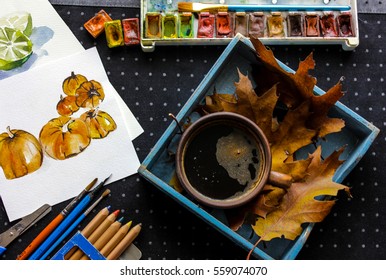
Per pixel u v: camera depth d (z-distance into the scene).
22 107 0.65
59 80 0.66
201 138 0.57
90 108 0.66
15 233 0.64
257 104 0.58
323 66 0.68
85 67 0.66
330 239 0.65
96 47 0.67
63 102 0.66
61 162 0.65
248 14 0.67
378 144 0.67
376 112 0.67
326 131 0.59
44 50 0.66
